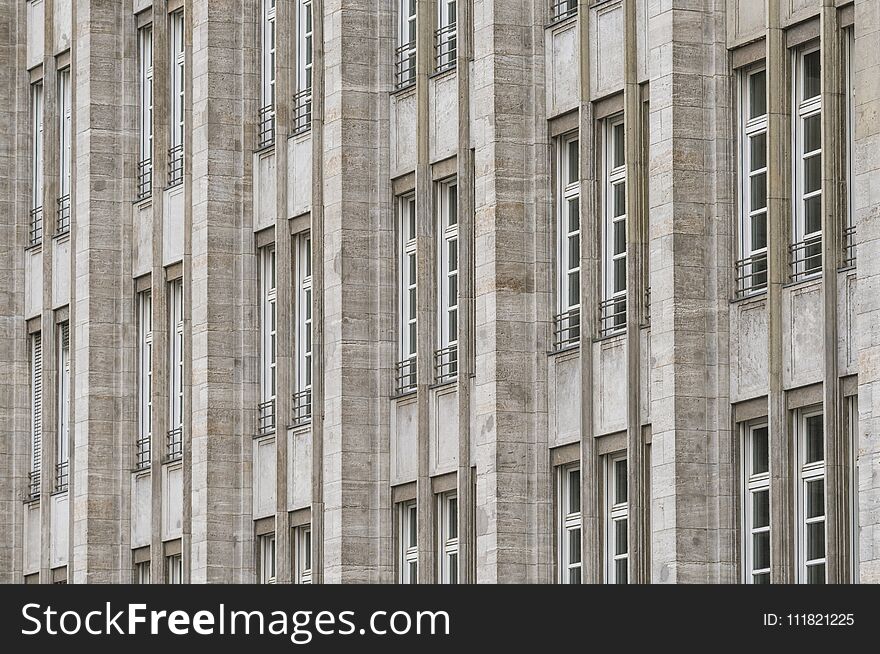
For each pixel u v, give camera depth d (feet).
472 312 213.87
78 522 265.75
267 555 241.96
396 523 224.12
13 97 290.15
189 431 249.96
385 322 225.97
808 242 183.32
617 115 201.67
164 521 257.14
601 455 199.62
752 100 189.16
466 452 211.82
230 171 246.47
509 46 208.13
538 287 206.18
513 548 203.92
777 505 181.06
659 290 189.88
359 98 227.61
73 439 268.41
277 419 238.07
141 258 265.95
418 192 220.64
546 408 205.16
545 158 207.00
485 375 206.39
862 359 172.96
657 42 191.83
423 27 221.87
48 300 281.13
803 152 184.55
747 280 188.55
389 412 225.15
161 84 262.88
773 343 182.39
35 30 290.15
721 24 190.08
